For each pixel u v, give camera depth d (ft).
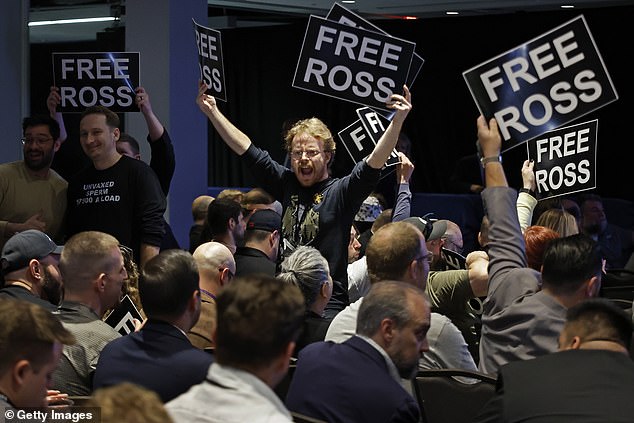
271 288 7.42
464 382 11.30
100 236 11.94
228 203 16.79
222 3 35.04
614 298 16.49
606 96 13.93
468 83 14.17
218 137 41.73
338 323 11.94
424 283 12.01
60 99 20.33
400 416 9.41
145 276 10.53
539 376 8.83
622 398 8.54
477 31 37.99
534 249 13.60
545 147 19.15
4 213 18.51
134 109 20.01
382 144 14.99
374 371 9.58
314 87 16.98
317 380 9.66
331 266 15.19
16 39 27.02
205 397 7.26
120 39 29.68
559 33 13.94
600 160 37.09
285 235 15.60
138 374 10.18
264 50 40.83
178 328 10.58
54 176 18.95
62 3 29.43
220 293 7.49
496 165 12.11
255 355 7.27
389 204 29.19
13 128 26.99
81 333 11.44
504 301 11.53
